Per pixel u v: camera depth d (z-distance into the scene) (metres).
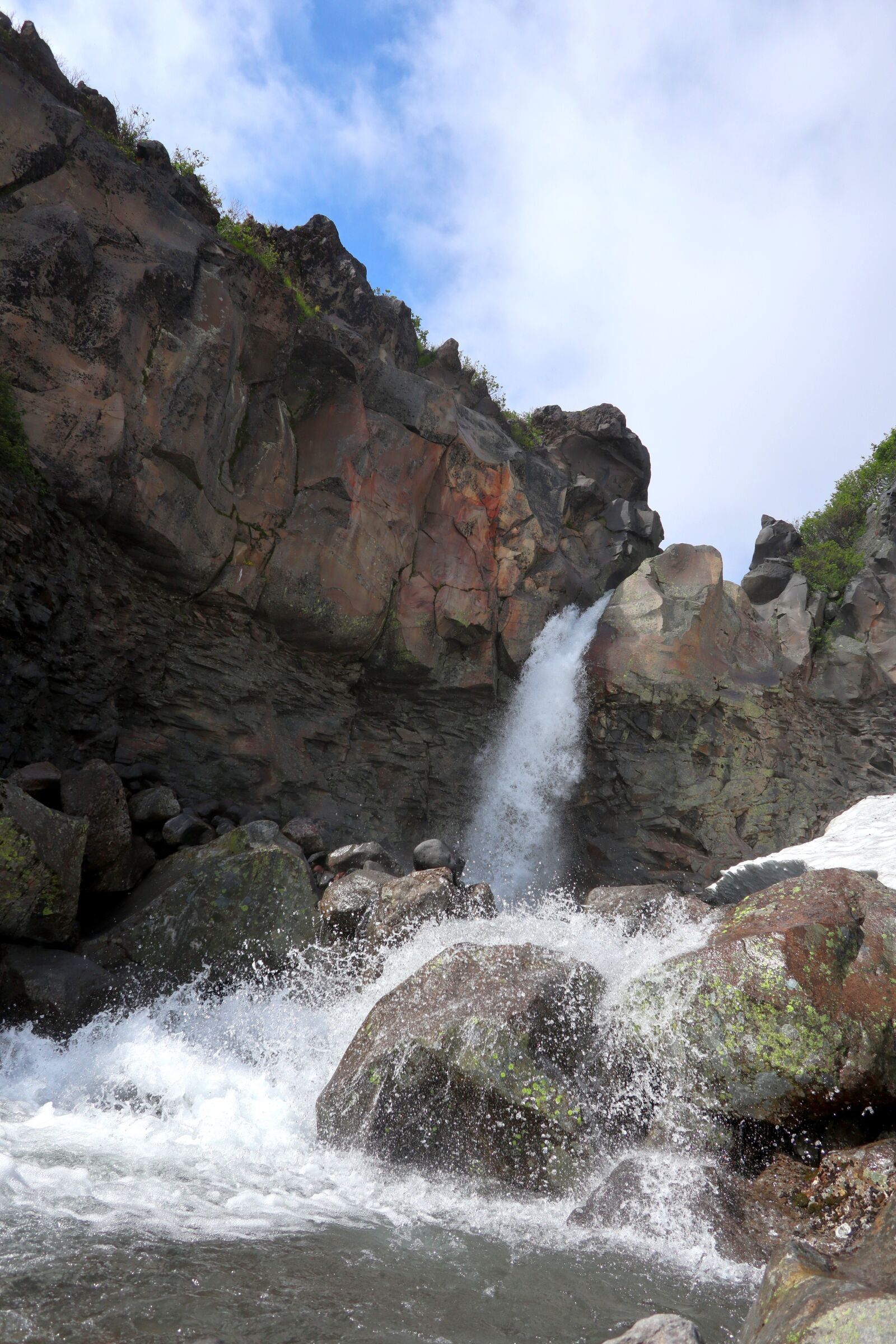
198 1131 5.27
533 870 16.78
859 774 19.88
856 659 20.66
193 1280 3.03
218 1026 7.10
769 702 19.20
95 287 10.75
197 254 12.10
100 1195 3.90
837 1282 2.48
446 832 15.88
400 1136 4.93
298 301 14.85
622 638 18.28
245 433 12.92
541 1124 4.73
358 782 14.62
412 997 5.62
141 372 11.09
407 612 14.98
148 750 11.29
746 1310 3.25
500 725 16.81
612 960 6.16
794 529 22.88
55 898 7.17
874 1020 4.84
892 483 23.62
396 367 17.81
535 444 21.38
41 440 9.91
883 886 5.78
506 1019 5.04
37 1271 2.95
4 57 10.84
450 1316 2.99
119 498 10.66
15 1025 6.46
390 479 14.98
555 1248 3.82
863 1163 4.25
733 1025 4.95
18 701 9.41
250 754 12.49
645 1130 5.00
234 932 7.82
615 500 20.98
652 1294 3.35
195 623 12.26
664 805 17.62
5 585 9.10
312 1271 3.26
